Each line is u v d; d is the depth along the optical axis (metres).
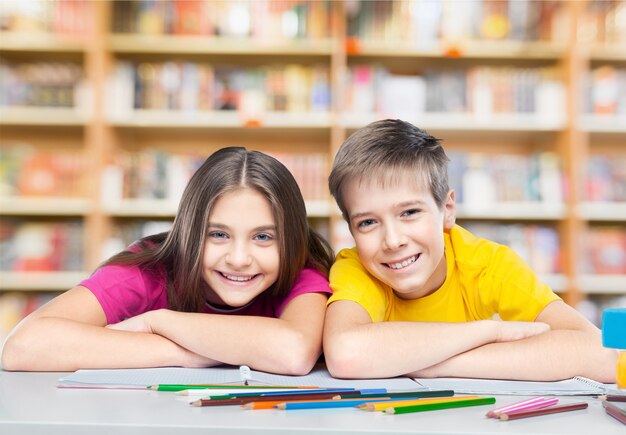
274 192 1.04
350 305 0.99
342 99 3.07
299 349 0.88
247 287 1.06
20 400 0.65
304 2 3.12
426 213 1.04
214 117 3.10
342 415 0.60
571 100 3.08
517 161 3.13
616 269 3.11
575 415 0.61
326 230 3.23
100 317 1.07
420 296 1.19
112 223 3.19
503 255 1.18
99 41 3.08
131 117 3.10
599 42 3.14
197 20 3.15
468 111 3.13
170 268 1.16
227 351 0.89
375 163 1.01
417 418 0.59
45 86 3.12
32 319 0.96
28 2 3.10
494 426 0.56
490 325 0.91
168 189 3.10
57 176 3.10
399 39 3.12
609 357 0.87
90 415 0.58
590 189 3.12
